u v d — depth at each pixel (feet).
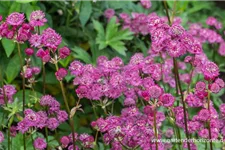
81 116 4.53
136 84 3.30
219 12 6.24
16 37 3.24
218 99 4.86
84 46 4.97
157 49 3.10
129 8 5.24
